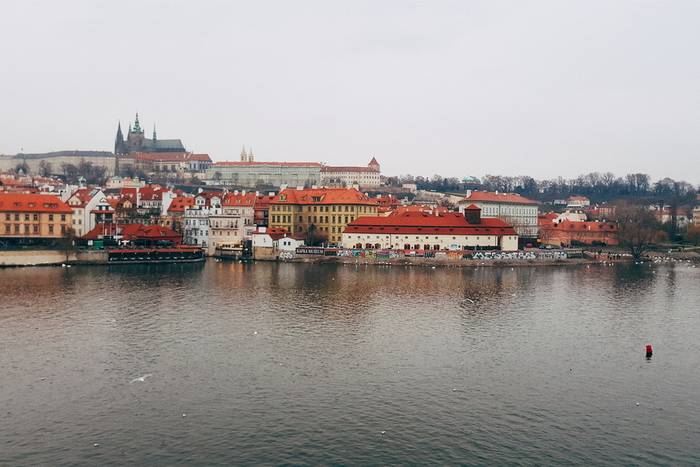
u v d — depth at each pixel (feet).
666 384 342.44
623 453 260.83
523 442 269.23
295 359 376.68
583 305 552.82
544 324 474.08
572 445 266.98
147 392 319.88
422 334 437.99
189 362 368.27
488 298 580.71
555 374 355.97
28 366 356.79
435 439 270.67
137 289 606.55
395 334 437.17
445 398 316.60
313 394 319.68
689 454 260.83
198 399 311.68
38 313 487.61
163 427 279.49
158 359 373.20
